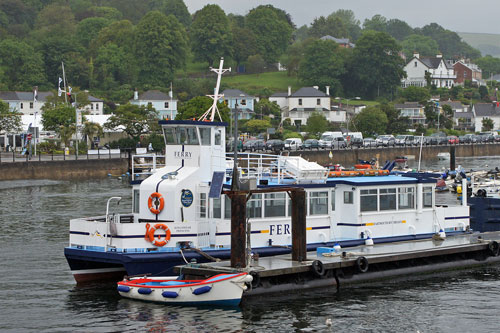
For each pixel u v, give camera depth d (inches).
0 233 3021.7
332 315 1851.6
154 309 1882.4
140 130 7288.4
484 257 2390.5
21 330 1736.0
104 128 7406.5
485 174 5403.5
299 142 7785.4
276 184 2225.6
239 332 1720.0
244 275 1863.9
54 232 3051.2
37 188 4918.8
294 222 2046.0
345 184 2303.2
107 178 5757.9
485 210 2748.5
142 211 2153.1
